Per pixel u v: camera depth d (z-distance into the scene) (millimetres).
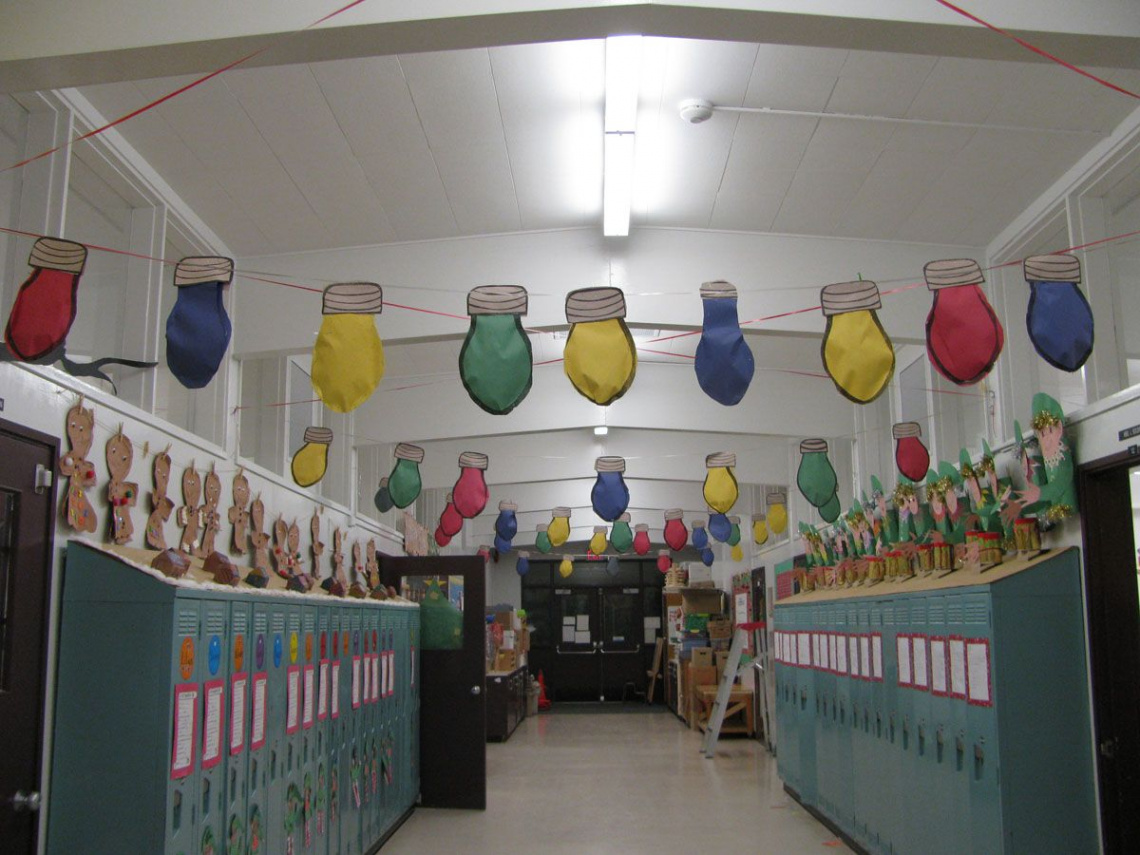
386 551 11016
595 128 5492
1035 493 4992
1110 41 3652
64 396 3990
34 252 3486
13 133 4488
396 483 7805
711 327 4480
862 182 6059
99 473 4320
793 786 8586
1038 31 3604
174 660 3660
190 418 6234
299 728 5035
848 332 4219
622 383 4184
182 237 5988
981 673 4703
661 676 21062
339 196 6027
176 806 3635
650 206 6570
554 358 10125
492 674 13562
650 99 5199
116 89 4555
